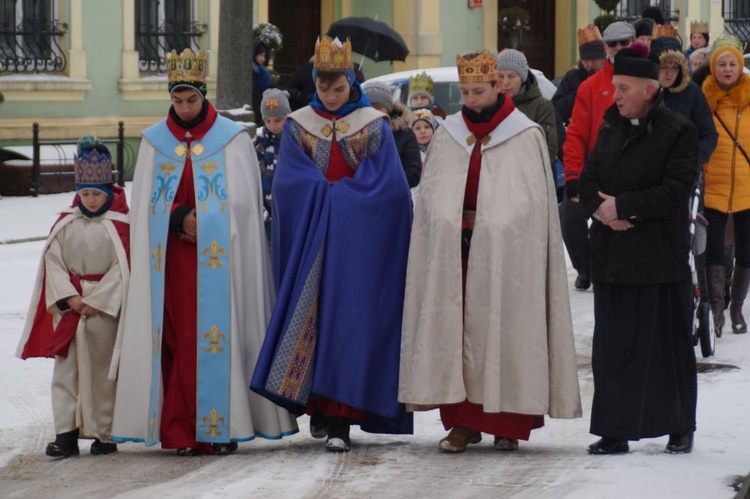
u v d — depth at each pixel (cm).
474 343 929
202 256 978
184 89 990
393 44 2202
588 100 1347
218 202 984
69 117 2823
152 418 973
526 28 3506
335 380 947
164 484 893
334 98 978
